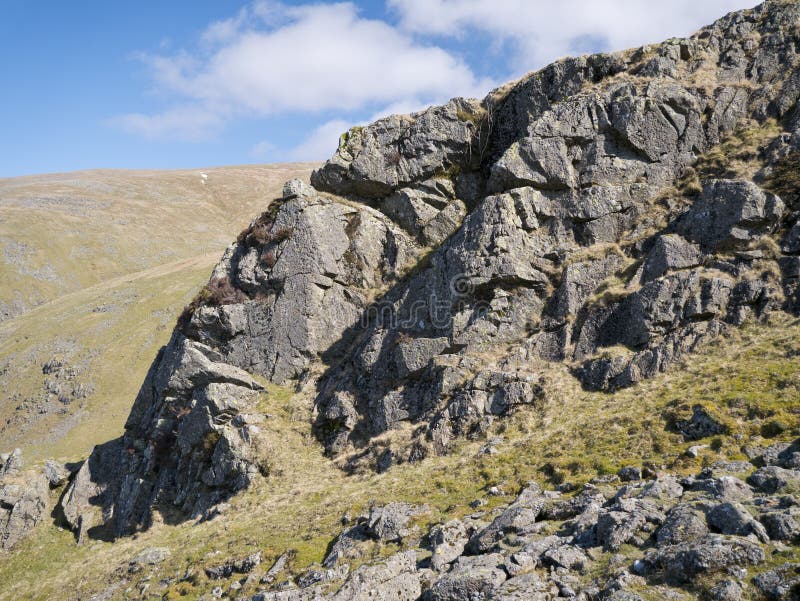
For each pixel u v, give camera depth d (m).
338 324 50.12
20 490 51.84
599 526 18.84
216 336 52.78
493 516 24.62
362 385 44.31
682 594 14.51
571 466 27.61
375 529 26.50
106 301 129.25
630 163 44.16
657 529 17.70
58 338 114.75
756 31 47.03
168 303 123.06
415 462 35.81
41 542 48.50
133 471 50.34
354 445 41.25
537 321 40.59
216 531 36.25
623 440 28.39
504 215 43.53
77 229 192.38
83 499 50.94
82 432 88.25
